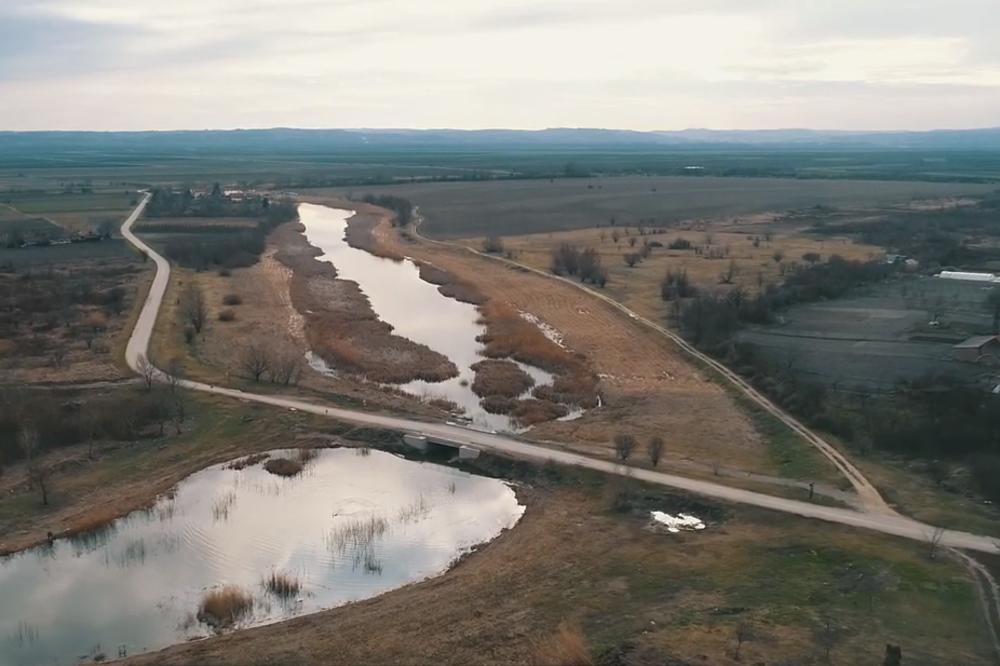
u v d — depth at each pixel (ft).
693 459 186.29
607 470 176.86
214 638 117.50
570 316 322.75
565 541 148.56
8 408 195.52
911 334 276.62
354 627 119.24
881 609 120.98
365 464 186.50
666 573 135.23
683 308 316.60
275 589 133.18
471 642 114.42
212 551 146.10
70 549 146.30
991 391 213.87
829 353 259.19
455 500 169.27
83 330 277.23
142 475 177.06
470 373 256.52
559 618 120.57
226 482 175.94
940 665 105.50
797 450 187.93
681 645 110.63
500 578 134.51
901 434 190.19
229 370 243.60
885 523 150.10
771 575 133.08
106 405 202.90
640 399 230.48
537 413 217.36
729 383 238.27
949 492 165.58
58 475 175.01
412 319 323.98
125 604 128.26
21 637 118.83
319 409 213.25
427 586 132.87
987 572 131.34
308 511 162.91
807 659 106.93
